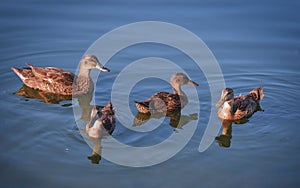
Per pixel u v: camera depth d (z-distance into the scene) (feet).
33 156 47.85
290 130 53.52
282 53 71.00
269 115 57.31
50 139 50.96
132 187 43.14
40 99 61.16
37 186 43.37
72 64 69.77
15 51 71.82
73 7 82.12
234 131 53.83
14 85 64.75
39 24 77.30
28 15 79.20
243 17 79.66
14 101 59.98
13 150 48.78
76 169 45.93
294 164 46.88
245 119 56.65
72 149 49.29
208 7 82.79
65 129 53.01
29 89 63.98
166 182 43.93
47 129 52.85
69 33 75.66
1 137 50.85
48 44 73.46
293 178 44.68
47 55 71.51
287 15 79.77
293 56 70.28
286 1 84.02
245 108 56.75
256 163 47.11
